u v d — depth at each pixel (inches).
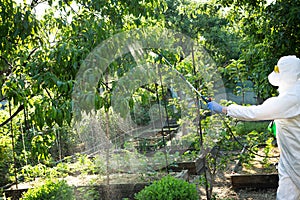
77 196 154.1
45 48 157.2
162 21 185.6
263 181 213.2
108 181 149.3
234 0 244.4
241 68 214.5
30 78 157.6
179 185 138.8
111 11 171.9
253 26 231.6
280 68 127.6
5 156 202.2
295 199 127.5
